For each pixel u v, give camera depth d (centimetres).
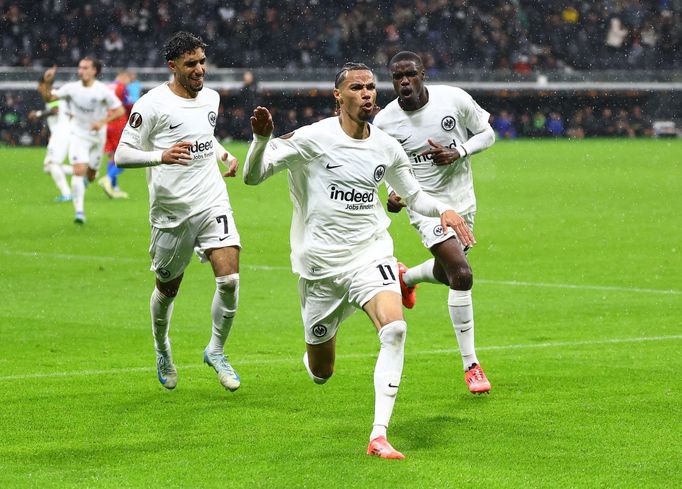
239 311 1279
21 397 854
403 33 5094
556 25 5303
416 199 756
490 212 2383
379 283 718
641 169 3456
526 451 686
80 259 1678
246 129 4562
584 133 5144
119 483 622
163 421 777
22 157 3781
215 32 4916
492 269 1597
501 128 5081
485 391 850
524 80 5062
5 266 1608
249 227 2114
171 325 1191
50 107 2459
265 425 763
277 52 4969
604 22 5353
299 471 642
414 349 1054
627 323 1179
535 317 1223
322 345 777
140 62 4809
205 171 906
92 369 967
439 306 1312
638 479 625
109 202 2500
